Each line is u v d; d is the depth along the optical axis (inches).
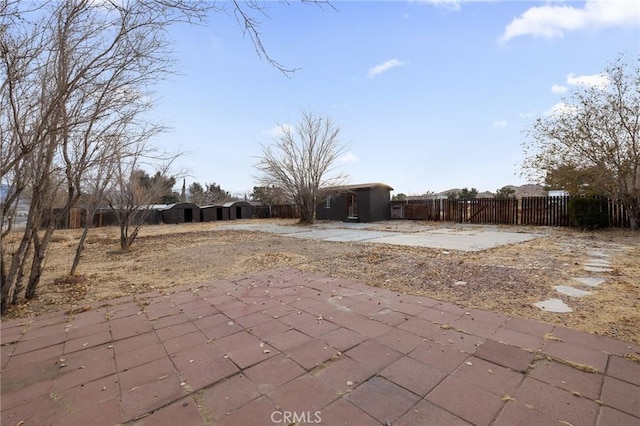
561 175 422.0
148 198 386.6
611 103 365.1
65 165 176.2
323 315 126.4
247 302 147.0
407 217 705.0
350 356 91.6
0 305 139.8
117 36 126.3
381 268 214.4
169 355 96.2
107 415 67.9
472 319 117.6
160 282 197.6
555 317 117.3
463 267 208.1
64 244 421.1
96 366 90.7
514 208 529.0
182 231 603.2
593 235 362.3
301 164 676.1
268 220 904.3
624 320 112.5
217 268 237.5
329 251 299.4
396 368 84.0
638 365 82.0
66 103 139.9
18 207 175.8
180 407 70.1
